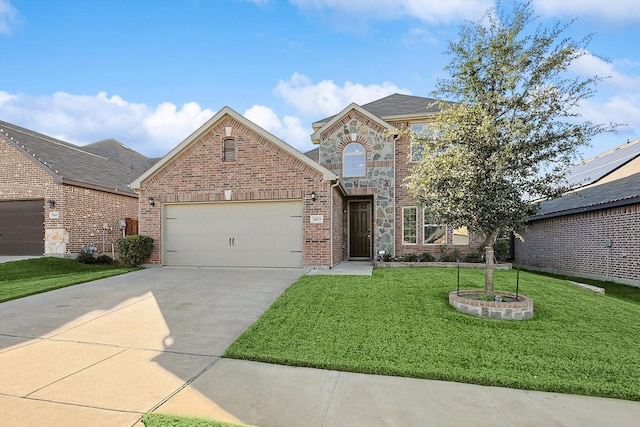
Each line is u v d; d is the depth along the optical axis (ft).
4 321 20.86
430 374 13.98
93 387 12.84
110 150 73.41
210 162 40.47
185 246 41.16
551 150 21.40
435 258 44.45
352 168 48.03
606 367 14.64
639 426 10.73
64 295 27.02
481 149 21.38
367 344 16.88
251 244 39.73
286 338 17.69
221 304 24.26
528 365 14.75
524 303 20.77
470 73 22.98
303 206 38.32
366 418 10.94
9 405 11.45
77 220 48.65
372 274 33.50
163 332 19.08
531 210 22.06
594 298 25.81
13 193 47.60
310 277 31.48
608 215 38.24
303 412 11.28
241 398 12.16
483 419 10.98
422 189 25.39
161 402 11.80
